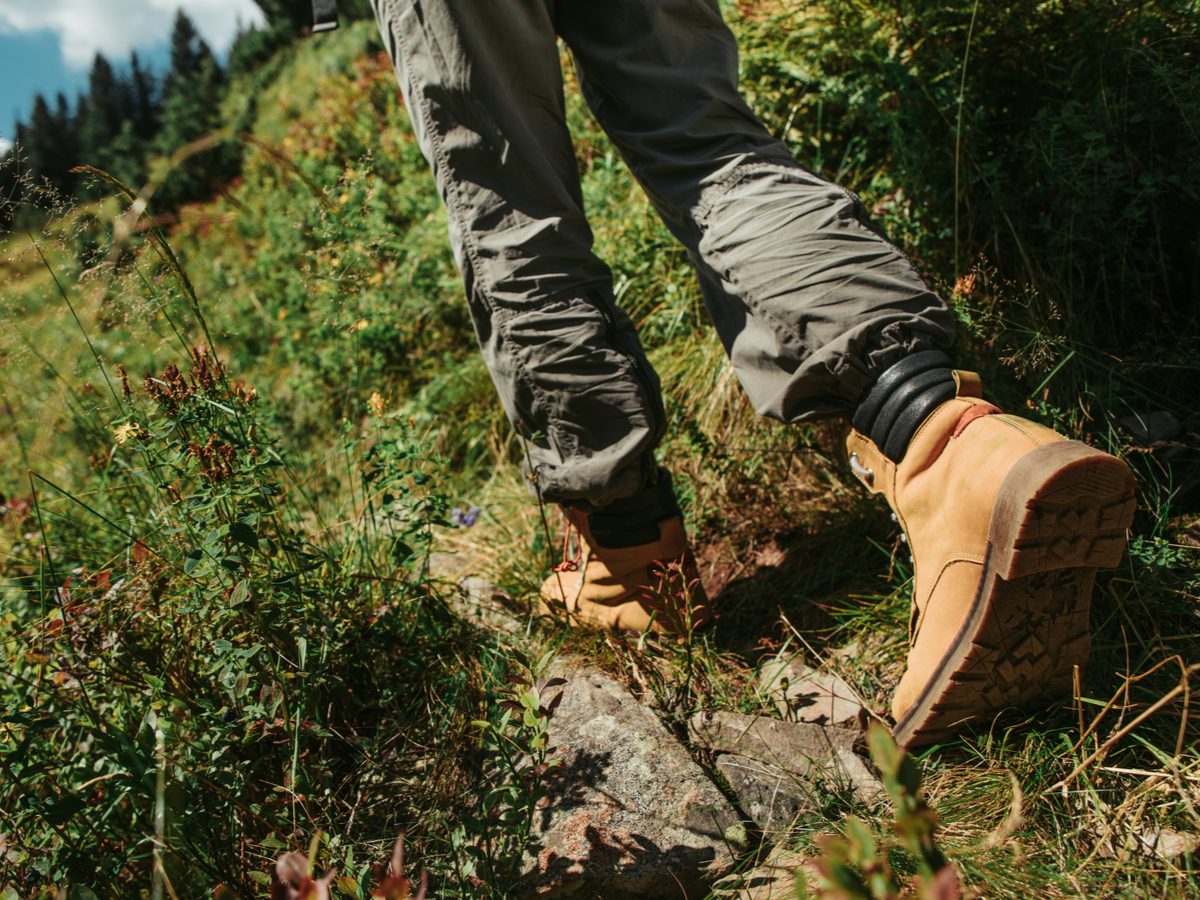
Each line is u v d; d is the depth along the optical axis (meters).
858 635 1.68
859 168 2.38
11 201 1.58
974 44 2.11
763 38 2.42
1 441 3.24
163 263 1.61
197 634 1.54
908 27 2.19
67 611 1.51
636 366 1.59
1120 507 1.12
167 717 1.40
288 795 1.42
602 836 1.31
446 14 1.48
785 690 1.58
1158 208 1.93
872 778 1.37
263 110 16.89
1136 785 1.21
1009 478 1.13
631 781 1.39
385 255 3.47
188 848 1.23
